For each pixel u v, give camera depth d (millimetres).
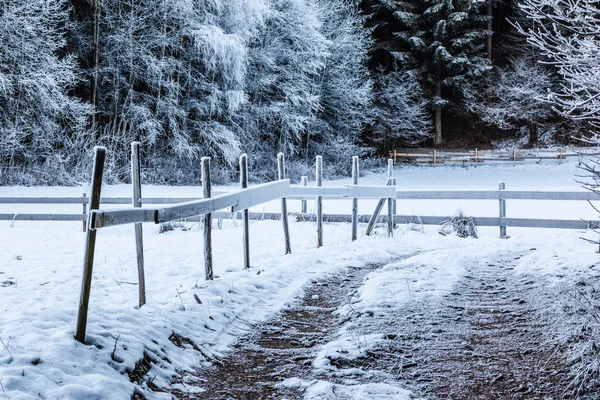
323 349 4930
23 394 3342
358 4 48219
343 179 40531
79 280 7082
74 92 33375
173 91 32969
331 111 43250
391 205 12055
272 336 5391
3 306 5406
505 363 4598
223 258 8961
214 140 33406
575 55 4844
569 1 4777
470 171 42219
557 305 5742
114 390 3676
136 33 32406
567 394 4008
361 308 6105
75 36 32219
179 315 5418
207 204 6312
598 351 4348
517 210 19109
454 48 50812
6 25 26969
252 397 4012
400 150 48969
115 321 4816
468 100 51125
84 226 14008
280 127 38469
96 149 4215
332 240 10898
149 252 9789
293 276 7711
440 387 4164
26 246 10539
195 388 4148
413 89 48625
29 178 27906
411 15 50312
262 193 8086
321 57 40469
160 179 32188
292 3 37594
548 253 8578
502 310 6020
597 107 4859
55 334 4211
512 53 51375
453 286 6965
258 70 37625
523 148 48938
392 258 9570
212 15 33188
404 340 5168
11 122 27891
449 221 12562
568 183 34875
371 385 4113
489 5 51906
